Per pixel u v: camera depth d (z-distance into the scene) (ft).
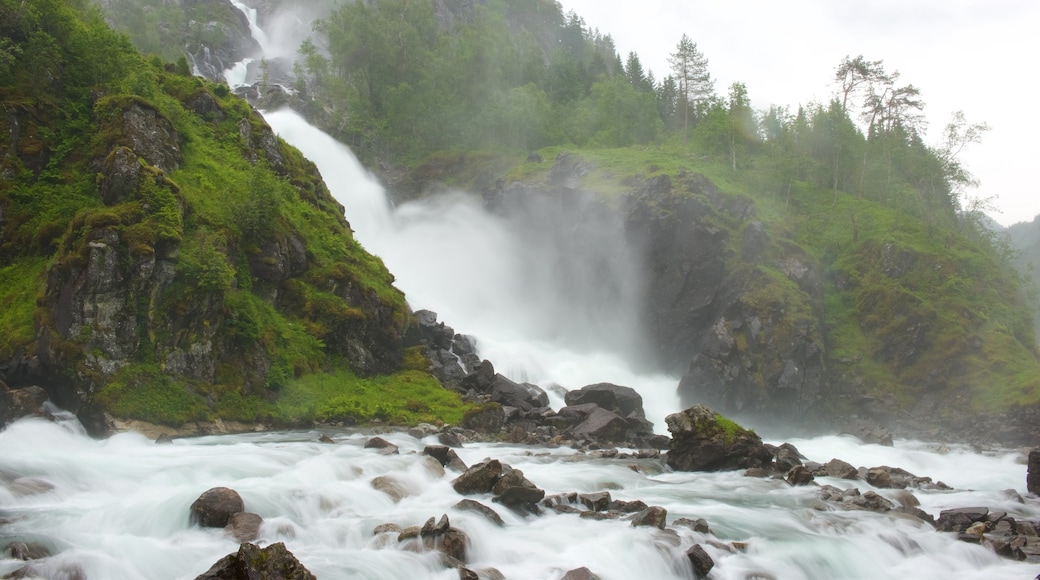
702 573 77.25
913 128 407.64
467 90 422.82
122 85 185.06
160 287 145.18
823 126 393.29
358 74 409.90
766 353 246.27
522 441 155.74
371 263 209.77
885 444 212.23
